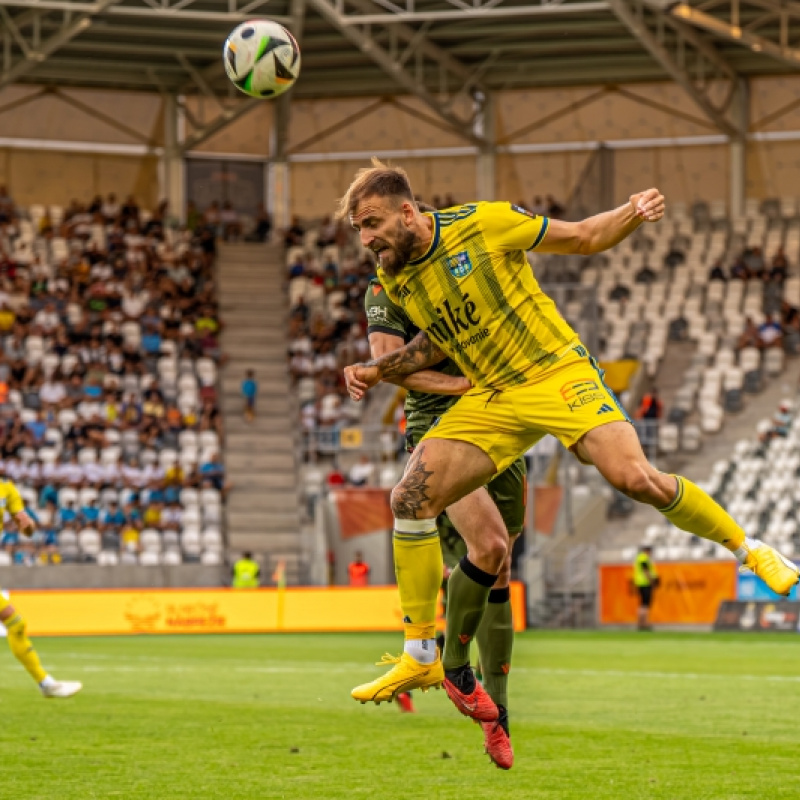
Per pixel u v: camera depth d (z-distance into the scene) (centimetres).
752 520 7456
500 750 1712
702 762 2102
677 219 9681
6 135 10012
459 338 1538
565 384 1512
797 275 9256
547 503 7706
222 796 1777
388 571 8006
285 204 10419
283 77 2059
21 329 9056
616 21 8750
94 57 9688
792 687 3522
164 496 8375
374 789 1831
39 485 8181
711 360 8750
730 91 9688
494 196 10125
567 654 4991
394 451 8444
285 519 8538
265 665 4488
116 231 9894
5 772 1994
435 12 7781
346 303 9650
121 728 2588
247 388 8988
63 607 6662
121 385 8969
